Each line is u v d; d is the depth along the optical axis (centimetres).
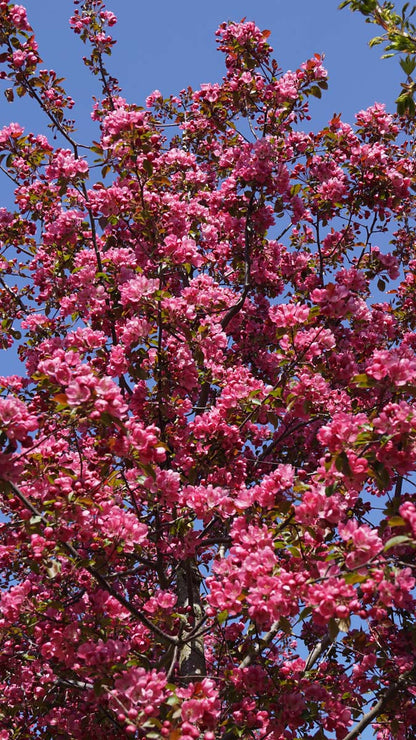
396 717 623
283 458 796
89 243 856
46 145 890
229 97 910
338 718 578
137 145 698
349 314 736
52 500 494
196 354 666
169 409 659
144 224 745
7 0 809
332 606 418
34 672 627
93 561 520
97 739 547
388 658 625
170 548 656
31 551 588
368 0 416
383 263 859
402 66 402
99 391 459
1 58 819
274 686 559
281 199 822
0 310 932
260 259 881
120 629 595
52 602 525
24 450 466
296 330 595
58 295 883
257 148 782
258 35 854
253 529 492
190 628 630
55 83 857
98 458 572
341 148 861
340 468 443
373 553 434
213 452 631
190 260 711
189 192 920
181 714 452
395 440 449
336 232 908
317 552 487
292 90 816
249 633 573
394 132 866
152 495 577
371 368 462
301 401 591
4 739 625
